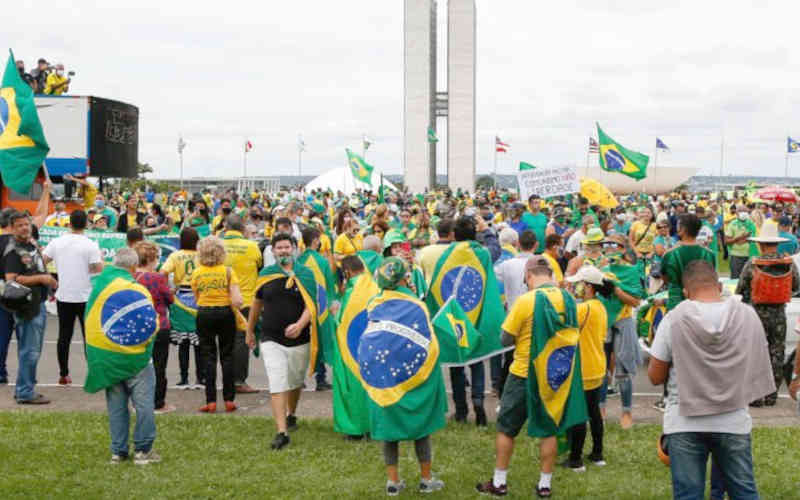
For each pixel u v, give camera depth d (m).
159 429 7.66
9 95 10.56
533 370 5.89
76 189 19.89
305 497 6.00
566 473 6.55
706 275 4.64
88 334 6.60
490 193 32.75
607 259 7.66
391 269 6.05
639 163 21.17
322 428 7.82
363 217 23.77
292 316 7.38
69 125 20.09
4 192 18.25
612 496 6.03
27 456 6.86
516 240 10.04
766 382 4.56
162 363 8.49
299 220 14.80
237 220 9.51
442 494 6.07
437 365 6.11
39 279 8.62
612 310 7.54
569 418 5.94
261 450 7.10
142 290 6.66
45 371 10.45
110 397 6.75
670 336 4.58
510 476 6.47
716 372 4.44
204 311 8.34
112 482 6.28
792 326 10.30
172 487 6.18
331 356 7.67
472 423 8.05
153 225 15.77
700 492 4.54
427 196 36.66
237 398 9.13
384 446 6.05
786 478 6.38
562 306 5.91
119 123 21.44
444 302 8.16
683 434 4.57
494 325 8.05
